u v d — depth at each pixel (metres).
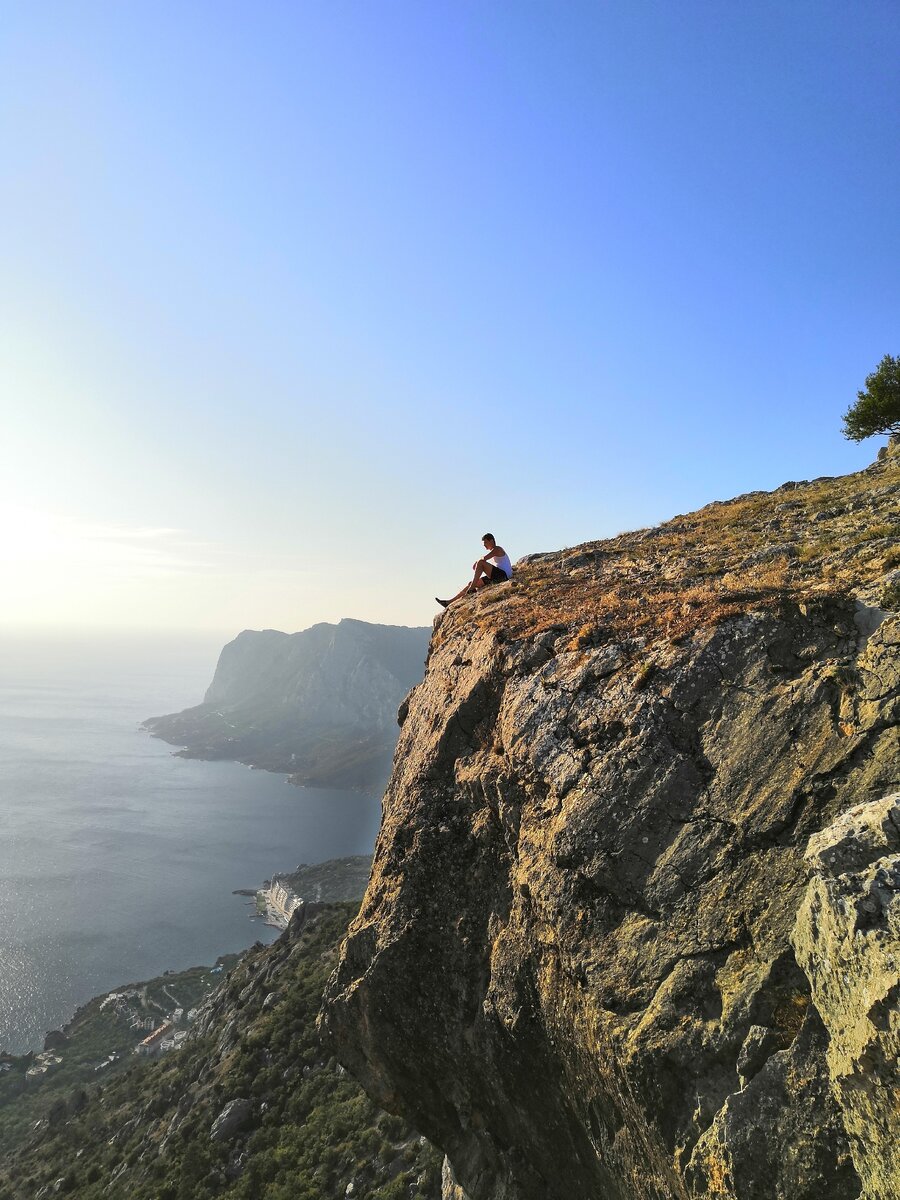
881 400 31.34
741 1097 4.61
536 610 11.17
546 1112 7.40
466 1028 8.25
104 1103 67.69
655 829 6.44
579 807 7.08
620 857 6.50
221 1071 52.38
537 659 9.40
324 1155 38.00
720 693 6.98
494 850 8.70
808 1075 4.45
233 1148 42.22
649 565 13.53
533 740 8.27
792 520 15.20
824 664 6.54
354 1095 43.19
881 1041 3.78
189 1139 45.09
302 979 60.88
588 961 6.18
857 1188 4.01
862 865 4.45
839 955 4.22
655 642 8.14
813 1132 4.27
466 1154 9.09
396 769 12.51
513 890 8.04
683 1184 4.91
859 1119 3.97
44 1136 66.81
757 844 5.70
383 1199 31.97
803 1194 4.16
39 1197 50.78
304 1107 43.88
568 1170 7.32
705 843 6.03
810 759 5.88
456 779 9.77
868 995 3.89
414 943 8.99
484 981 8.17
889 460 22.66
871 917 4.07
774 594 7.86
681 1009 5.30
